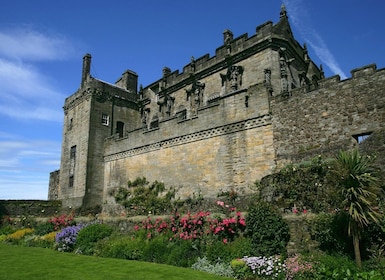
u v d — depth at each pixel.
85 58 33.94
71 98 34.38
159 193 24.33
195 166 22.33
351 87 16.50
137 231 18.91
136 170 27.05
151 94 34.50
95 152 30.52
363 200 10.16
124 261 14.43
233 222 14.79
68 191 31.59
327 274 10.02
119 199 27.53
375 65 15.98
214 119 21.86
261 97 19.81
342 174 10.74
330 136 16.67
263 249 12.62
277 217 13.27
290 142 18.03
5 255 15.71
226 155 20.69
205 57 29.27
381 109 15.34
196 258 14.16
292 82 25.28
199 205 21.06
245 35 26.17
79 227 21.55
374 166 13.12
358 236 10.55
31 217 28.81
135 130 27.95
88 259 14.90
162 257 15.26
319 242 12.10
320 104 17.39
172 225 17.59
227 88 26.70
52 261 14.16
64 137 34.31
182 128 23.84
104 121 31.94
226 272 12.10
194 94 29.19
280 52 24.45
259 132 19.47
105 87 32.62
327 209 12.87
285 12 26.30
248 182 19.20
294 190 14.18
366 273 9.37
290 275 10.95
